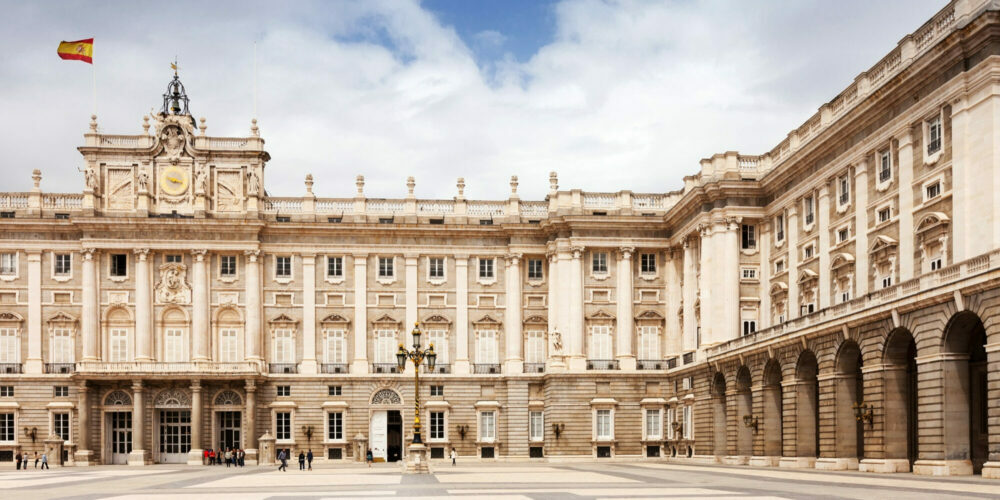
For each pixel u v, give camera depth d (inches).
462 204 3528.5
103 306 3334.2
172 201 3403.1
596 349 3408.0
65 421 3287.4
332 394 3395.7
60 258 3368.6
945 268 1787.6
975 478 1657.2
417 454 2262.6
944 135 2001.7
